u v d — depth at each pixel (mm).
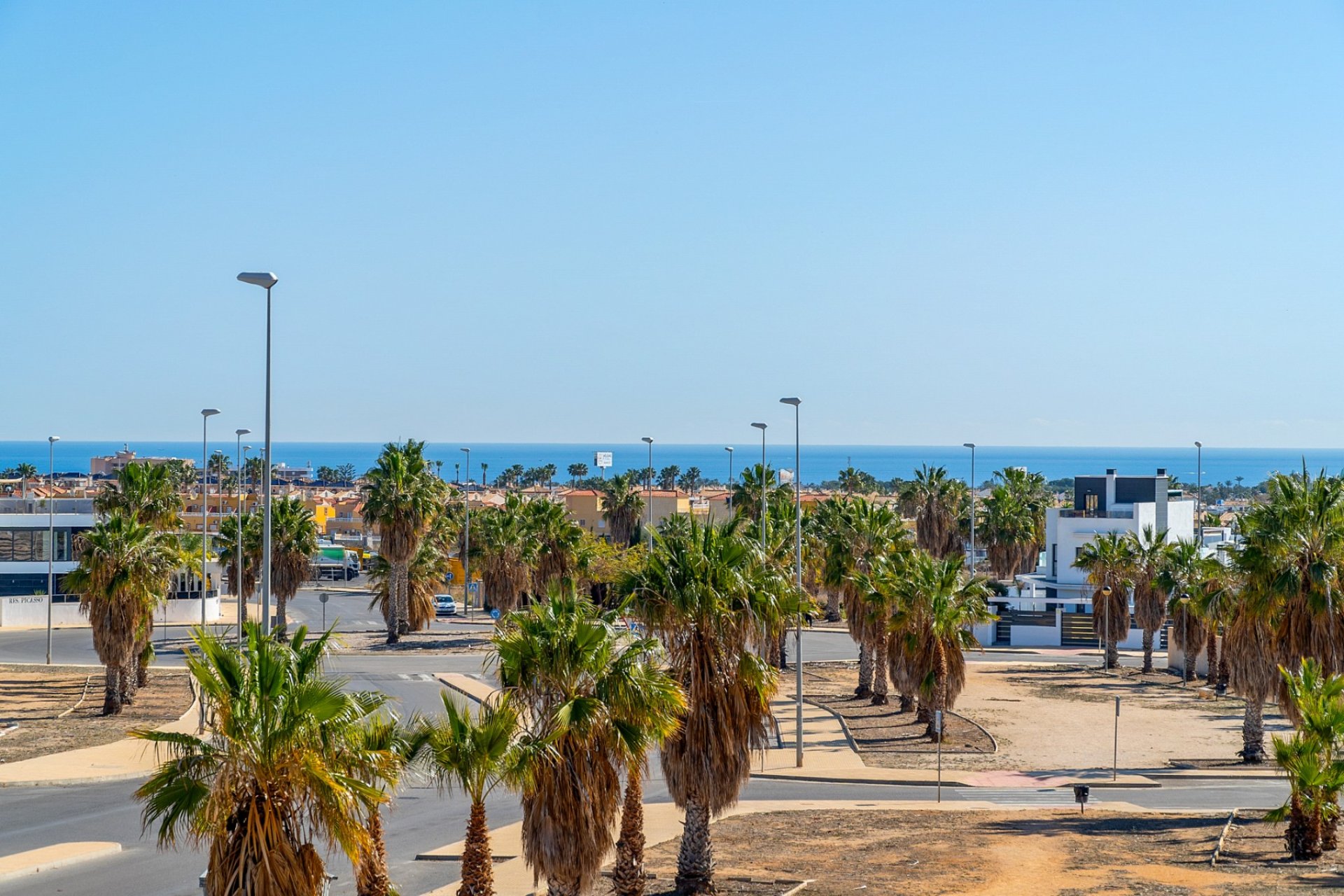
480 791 24094
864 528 66125
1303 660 36156
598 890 31047
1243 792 45594
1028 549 121500
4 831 36781
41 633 91688
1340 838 37062
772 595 30922
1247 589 46250
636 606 30109
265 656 20406
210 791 20125
